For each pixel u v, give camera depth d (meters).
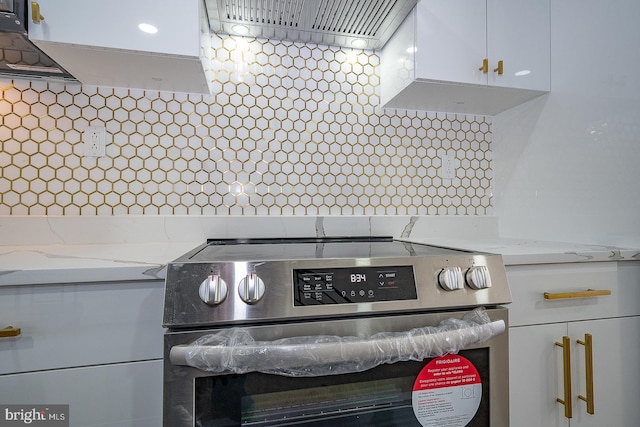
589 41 1.10
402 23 1.18
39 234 1.05
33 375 0.60
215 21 1.15
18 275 0.59
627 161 0.98
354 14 1.12
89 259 0.73
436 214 1.43
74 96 1.11
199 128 1.21
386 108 1.38
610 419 0.90
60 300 0.62
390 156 1.38
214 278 0.59
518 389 0.84
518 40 1.21
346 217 1.29
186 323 0.57
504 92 1.24
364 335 0.63
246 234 1.20
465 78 1.14
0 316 0.60
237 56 1.24
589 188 1.10
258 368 0.57
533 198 1.30
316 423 0.63
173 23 0.91
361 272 0.66
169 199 1.18
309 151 1.30
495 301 0.71
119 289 0.64
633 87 0.97
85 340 0.62
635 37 0.97
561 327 0.87
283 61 1.28
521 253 0.85
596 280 0.91
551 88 1.24
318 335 0.61
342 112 1.33
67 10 0.84
